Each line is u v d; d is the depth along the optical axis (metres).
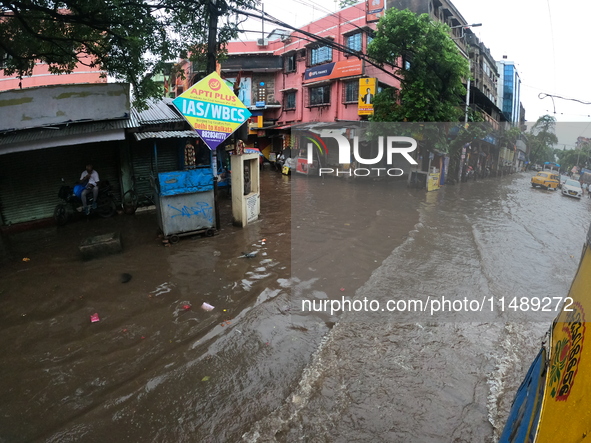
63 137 7.55
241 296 5.06
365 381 3.33
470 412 2.96
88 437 2.82
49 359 3.77
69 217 9.24
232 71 23.50
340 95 19.50
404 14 12.62
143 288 5.32
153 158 10.08
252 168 9.12
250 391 3.26
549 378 1.45
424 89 12.73
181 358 3.74
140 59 7.57
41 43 7.71
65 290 5.29
